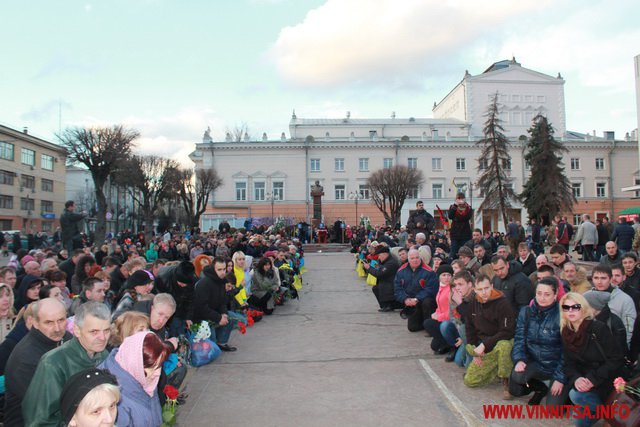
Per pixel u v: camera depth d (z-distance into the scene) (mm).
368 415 4992
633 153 53562
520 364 5137
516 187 51938
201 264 8883
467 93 59625
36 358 3938
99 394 2842
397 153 51875
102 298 6266
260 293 10391
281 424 4809
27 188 50938
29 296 6625
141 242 27781
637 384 4055
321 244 32031
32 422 3484
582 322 4555
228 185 51688
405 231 18766
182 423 4859
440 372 6383
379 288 10812
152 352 3727
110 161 31938
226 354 7418
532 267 9047
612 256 8922
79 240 13406
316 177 51719
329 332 8828
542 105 60344
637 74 23266
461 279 6230
